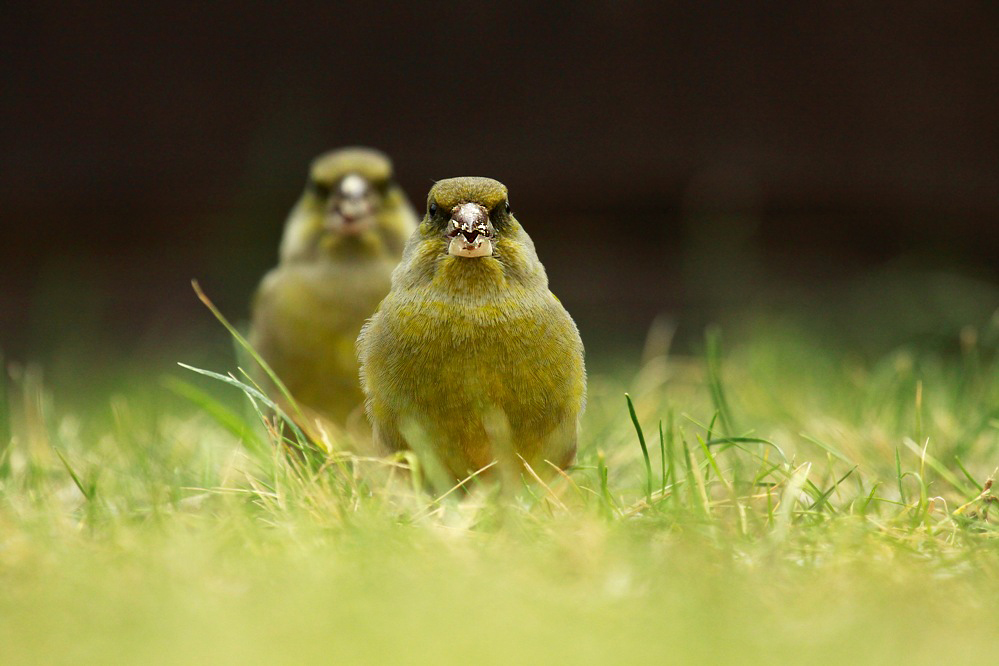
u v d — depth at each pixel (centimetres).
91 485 761
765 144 1909
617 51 1914
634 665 469
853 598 572
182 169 1916
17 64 1903
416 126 1912
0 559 633
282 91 1911
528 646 491
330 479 762
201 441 959
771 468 815
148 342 1838
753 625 528
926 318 1733
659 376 1208
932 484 845
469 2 1914
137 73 1916
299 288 1123
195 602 557
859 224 1922
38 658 495
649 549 637
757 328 1506
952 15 1895
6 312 1902
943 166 1909
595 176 1922
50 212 1922
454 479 808
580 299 1922
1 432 960
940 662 471
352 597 551
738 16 1908
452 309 782
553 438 805
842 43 1905
